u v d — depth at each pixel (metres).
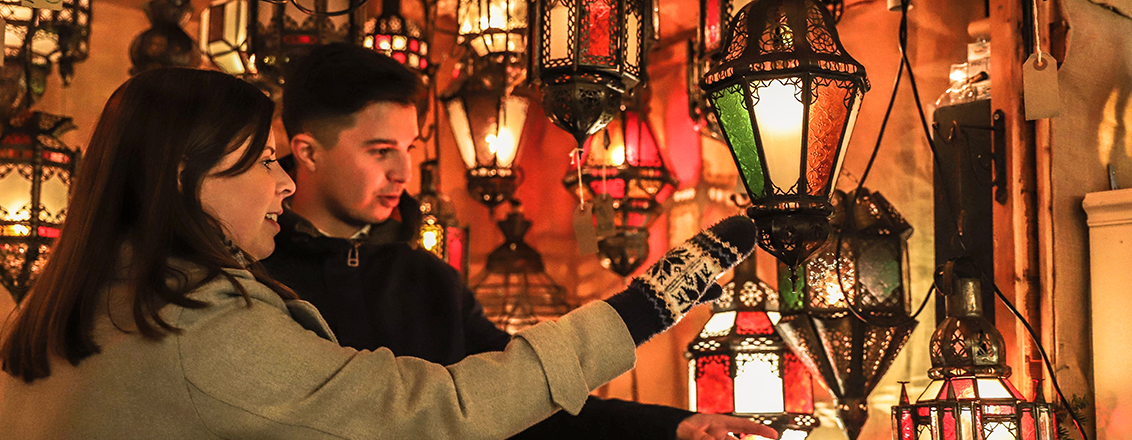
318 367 0.89
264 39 1.81
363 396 0.89
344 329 1.51
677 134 2.63
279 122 2.50
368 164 1.50
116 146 0.93
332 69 1.50
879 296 1.67
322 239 1.52
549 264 2.98
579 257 2.94
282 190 1.07
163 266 0.89
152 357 0.85
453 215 2.39
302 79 1.53
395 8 2.06
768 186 1.25
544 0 1.53
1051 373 1.46
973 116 1.74
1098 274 1.54
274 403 0.86
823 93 1.23
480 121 2.16
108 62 2.45
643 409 1.43
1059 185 1.55
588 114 1.50
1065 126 1.56
